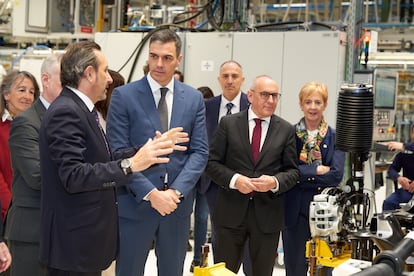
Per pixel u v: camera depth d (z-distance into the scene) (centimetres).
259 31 511
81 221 213
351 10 448
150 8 618
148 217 279
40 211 239
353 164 244
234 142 310
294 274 320
